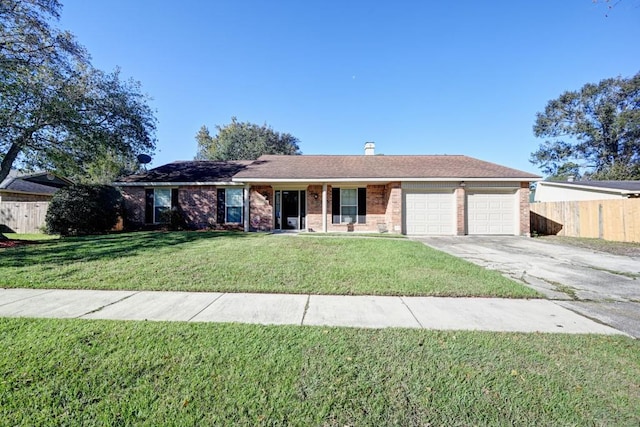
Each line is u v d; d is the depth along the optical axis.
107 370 2.66
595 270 7.10
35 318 3.87
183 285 5.44
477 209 14.53
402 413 2.17
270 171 15.66
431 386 2.49
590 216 14.09
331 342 3.25
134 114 14.83
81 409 2.19
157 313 4.14
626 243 11.94
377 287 5.36
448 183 14.46
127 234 12.69
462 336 3.43
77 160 13.77
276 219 16.38
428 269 6.62
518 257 8.73
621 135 32.50
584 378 2.61
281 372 2.66
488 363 2.84
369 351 3.06
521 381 2.56
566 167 35.91
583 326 3.79
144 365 2.74
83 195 14.20
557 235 15.54
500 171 14.99
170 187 16.41
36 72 11.75
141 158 16.20
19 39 11.34
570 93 34.66
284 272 6.30
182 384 2.48
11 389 2.38
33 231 16.36
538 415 2.16
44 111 11.52
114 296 4.91
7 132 11.74
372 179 14.40
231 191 16.42
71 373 2.61
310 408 2.21
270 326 3.68
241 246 9.27
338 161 17.56
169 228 15.66
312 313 4.19
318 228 15.95
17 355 2.88
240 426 2.04
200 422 2.07
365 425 2.06
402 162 17.12
